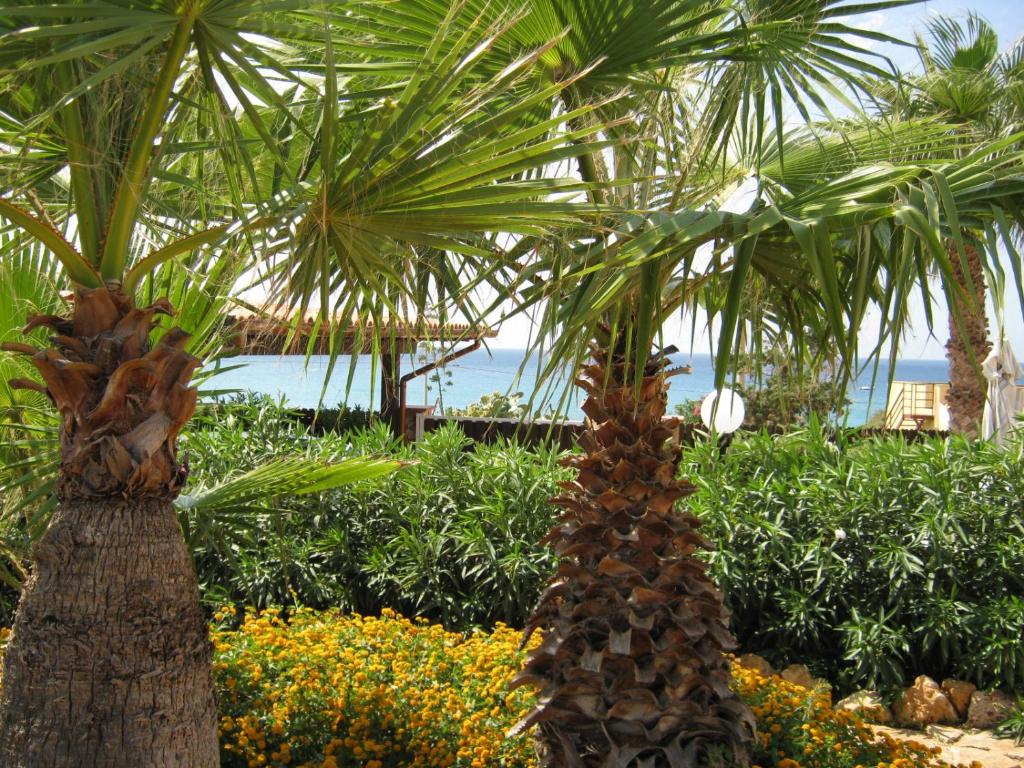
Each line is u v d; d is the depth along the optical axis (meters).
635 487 3.17
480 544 5.34
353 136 2.83
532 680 3.34
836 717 3.78
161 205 2.70
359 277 2.79
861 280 2.55
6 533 3.52
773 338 3.71
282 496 3.75
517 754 3.54
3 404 3.26
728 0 3.22
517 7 2.77
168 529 2.51
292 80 2.25
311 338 2.99
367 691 3.81
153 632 2.42
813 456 5.70
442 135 2.34
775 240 2.83
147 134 2.31
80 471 2.38
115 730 2.36
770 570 5.29
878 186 2.61
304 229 2.46
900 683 4.92
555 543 3.40
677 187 3.25
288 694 3.77
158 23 2.04
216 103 2.44
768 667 5.08
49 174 2.78
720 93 3.24
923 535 5.00
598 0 2.78
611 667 3.19
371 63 2.87
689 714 3.19
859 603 5.15
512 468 5.64
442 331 2.98
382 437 6.18
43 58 1.87
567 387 2.78
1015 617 4.80
